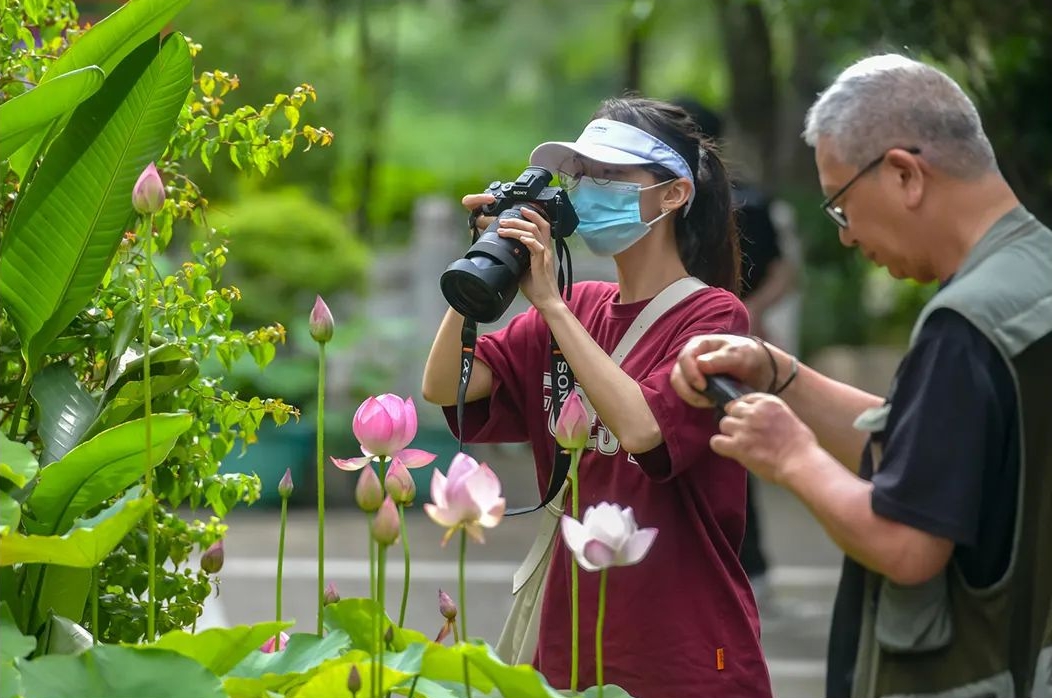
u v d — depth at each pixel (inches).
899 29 495.2
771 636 522.9
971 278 170.6
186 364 211.2
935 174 173.6
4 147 196.9
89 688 164.7
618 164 213.2
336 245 805.2
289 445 764.0
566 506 219.9
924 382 166.9
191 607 230.8
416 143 1611.7
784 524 765.3
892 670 175.0
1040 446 165.9
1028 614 167.2
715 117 398.6
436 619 526.9
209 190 822.5
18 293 205.0
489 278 203.2
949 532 161.9
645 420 202.2
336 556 637.9
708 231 224.4
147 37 211.9
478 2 1406.3
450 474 173.0
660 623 209.8
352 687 163.6
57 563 178.7
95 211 203.5
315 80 944.9
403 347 835.4
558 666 215.0
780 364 197.6
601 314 227.8
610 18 1590.8
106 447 186.7
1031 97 481.7
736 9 912.3
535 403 228.4
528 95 1745.8
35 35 263.0
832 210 183.2
